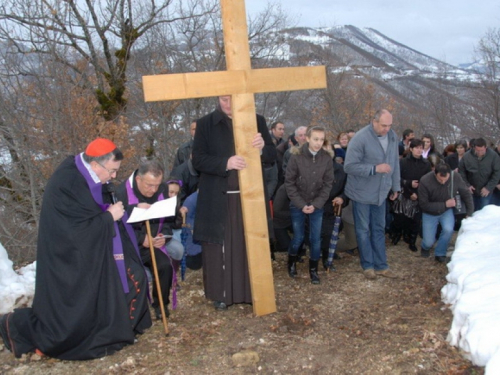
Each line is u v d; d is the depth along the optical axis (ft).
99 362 11.45
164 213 11.62
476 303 10.96
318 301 14.78
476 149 23.48
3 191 30.19
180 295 15.74
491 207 16.67
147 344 12.26
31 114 29.84
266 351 11.73
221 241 13.38
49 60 30.60
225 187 13.29
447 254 19.24
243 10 12.55
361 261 16.92
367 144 16.01
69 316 11.12
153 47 42.91
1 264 14.82
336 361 11.18
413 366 10.50
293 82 13.20
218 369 11.05
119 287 11.62
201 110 41.88
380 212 16.66
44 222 11.19
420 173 20.01
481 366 9.87
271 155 14.12
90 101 36.17
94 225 11.19
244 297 13.88
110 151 11.28
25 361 11.59
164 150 37.65
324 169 15.64
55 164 29.55
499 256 12.74
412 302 14.15
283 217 18.26
